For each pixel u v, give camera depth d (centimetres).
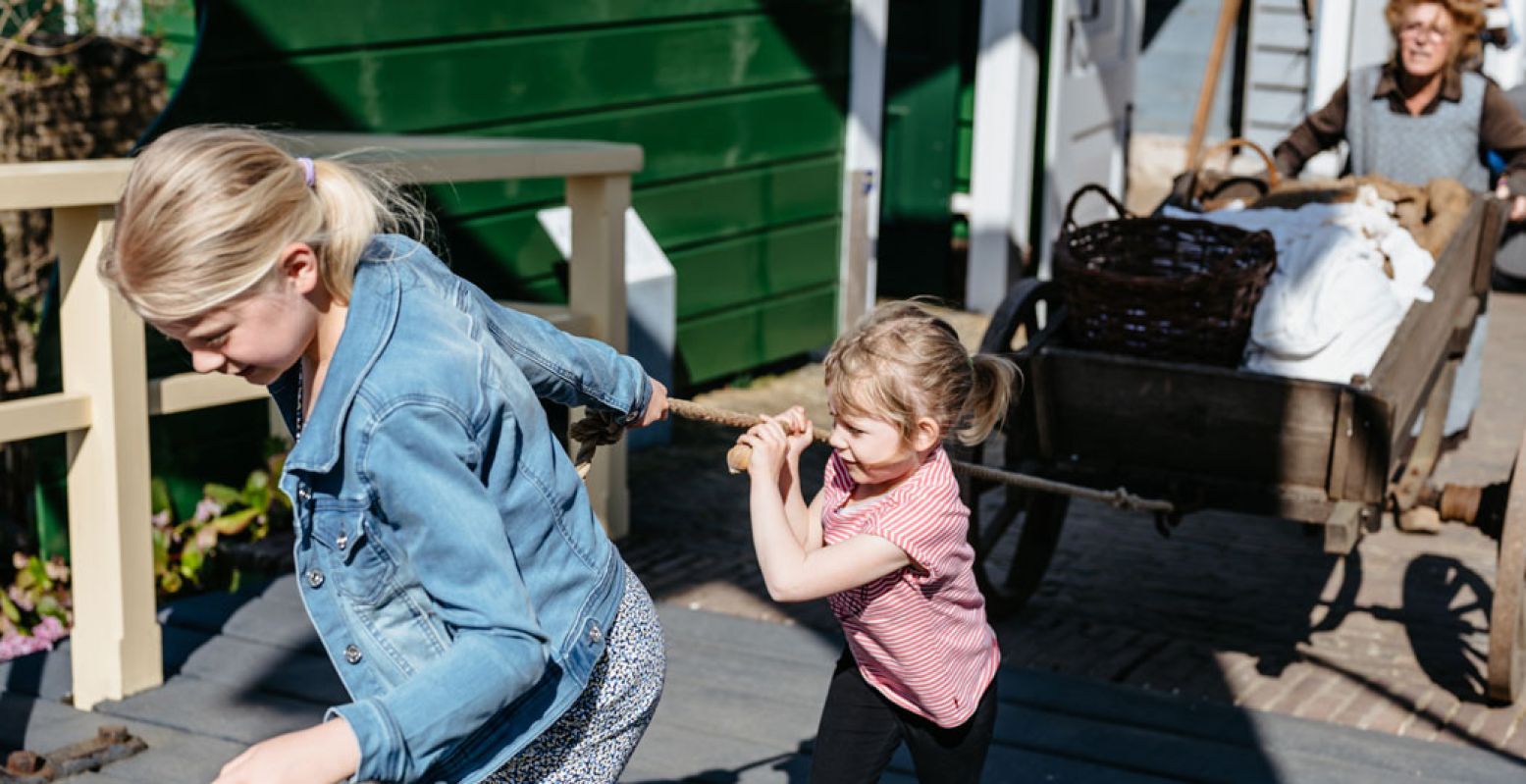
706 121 741
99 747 377
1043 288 472
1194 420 421
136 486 405
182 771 372
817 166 818
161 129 510
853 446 260
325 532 193
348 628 200
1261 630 488
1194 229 424
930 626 268
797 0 780
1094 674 446
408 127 600
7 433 376
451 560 185
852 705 286
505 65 637
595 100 681
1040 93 960
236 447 551
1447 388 561
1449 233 493
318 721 400
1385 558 561
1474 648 475
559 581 205
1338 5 1074
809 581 255
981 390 274
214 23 519
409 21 591
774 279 803
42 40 617
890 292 1012
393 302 191
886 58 977
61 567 490
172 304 174
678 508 608
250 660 436
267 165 180
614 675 213
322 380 192
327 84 564
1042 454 447
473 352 193
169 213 173
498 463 195
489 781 206
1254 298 417
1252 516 614
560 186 667
